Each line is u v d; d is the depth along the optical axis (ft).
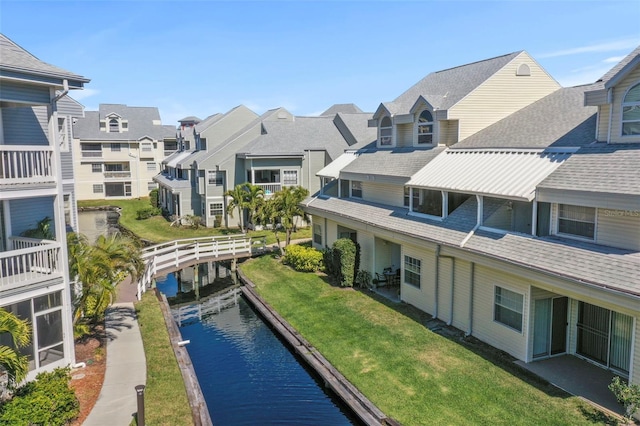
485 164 57.36
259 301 70.38
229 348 58.18
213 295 81.20
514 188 48.24
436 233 56.75
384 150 85.25
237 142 131.13
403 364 47.39
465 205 58.65
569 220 44.57
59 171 44.21
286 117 137.90
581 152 48.06
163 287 87.61
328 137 132.05
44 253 44.50
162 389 41.55
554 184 44.73
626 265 36.96
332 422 42.01
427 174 63.10
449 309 56.85
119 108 210.59
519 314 47.11
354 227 76.43
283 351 56.85
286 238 102.73
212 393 47.60
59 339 44.83
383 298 68.03
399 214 68.23
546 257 42.70
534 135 58.18
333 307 65.16
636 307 34.19
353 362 48.57
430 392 42.01
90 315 53.47
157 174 196.75
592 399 39.40
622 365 43.19
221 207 131.03
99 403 38.99
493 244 48.60
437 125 71.97
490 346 50.72
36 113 54.29
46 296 43.68
